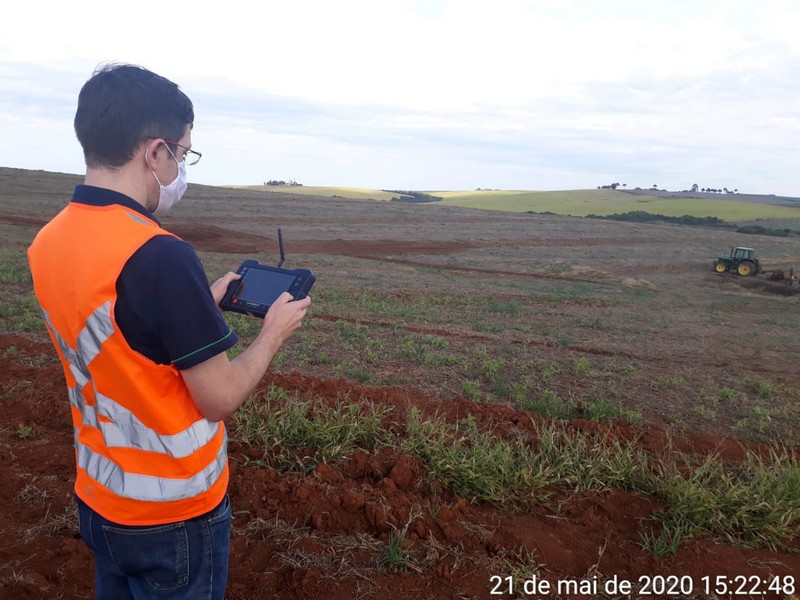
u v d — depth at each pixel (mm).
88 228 1507
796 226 66812
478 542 3436
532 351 10508
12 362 6430
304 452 4410
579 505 4035
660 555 3467
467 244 38656
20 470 3990
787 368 11664
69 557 3080
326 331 10523
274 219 43250
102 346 1484
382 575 3096
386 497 3809
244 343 9078
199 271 1536
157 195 1696
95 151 1566
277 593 2932
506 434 5254
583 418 6430
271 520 3518
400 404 5922
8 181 46438
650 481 4277
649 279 29891
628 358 11008
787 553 3666
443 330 12336
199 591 1726
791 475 4273
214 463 1698
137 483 1571
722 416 7105
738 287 28891
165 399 1555
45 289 1538
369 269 27000
